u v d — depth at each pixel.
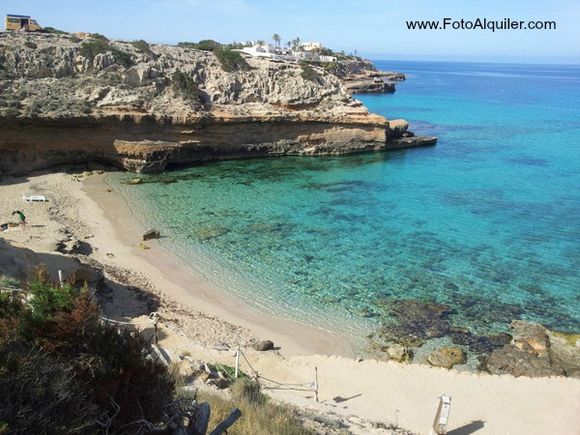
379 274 31.77
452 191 51.06
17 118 49.22
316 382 18.94
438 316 27.00
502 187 52.75
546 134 86.06
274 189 50.53
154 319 23.56
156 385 8.71
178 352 20.73
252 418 12.78
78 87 57.06
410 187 52.41
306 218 41.91
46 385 6.90
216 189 49.81
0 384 6.42
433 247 36.16
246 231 38.62
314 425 14.41
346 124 68.50
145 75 60.84
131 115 55.34
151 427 8.15
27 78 57.12
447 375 21.30
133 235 37.16
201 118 59.00
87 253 33.16
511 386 20.64
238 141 63.12
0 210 39.06
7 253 23.59
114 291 27.11
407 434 16.22
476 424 17.95
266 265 32.84
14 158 50.34
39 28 74.94
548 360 23.05
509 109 119.44
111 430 7.82
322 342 24.58
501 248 36.19
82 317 8.95
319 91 69.50
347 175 57.25
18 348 8.34
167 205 44.25
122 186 49.53
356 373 21.16
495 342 24.72
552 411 19.02
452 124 95.62
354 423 16.23
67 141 52.84
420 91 164.38
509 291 29.80
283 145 65.94
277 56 96.62
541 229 40.22
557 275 31.98
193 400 10.31
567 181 55.44
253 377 19.64
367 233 38.69
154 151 55.56
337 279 31.05
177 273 31.45
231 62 67.88
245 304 28.05
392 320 26.62
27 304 9.87
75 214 40.53
